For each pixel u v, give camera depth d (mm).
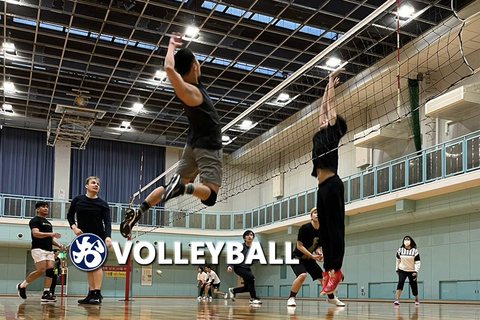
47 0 16188
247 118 25641
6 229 25062
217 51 19594
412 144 20031
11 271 26547
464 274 17625
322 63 19578
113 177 29391
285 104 23781
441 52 17594
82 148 27109
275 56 19703
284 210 25734
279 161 29281
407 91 20094
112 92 23078
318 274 9359
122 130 27984
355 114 23328
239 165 31594
